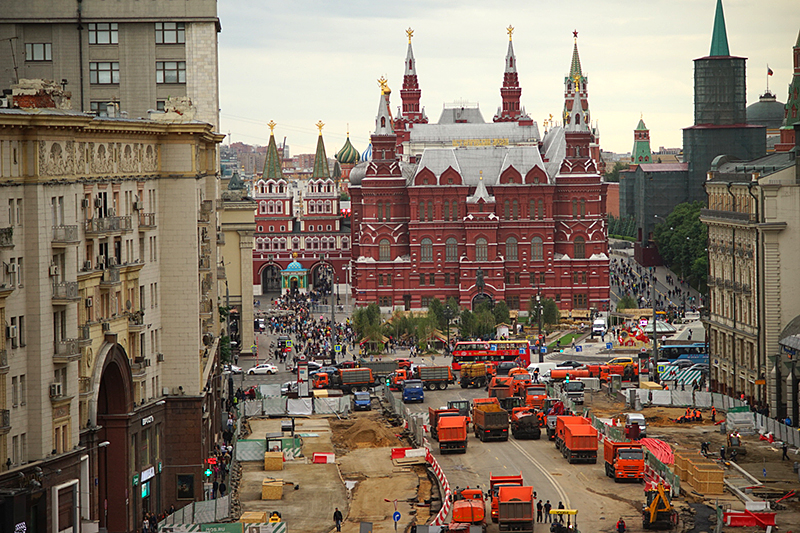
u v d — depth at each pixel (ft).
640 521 269.23
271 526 251.80
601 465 332.39
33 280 215.31
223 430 385.50
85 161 240.94
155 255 288.71
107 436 256.73
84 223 240.94
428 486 311.47
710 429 386.73
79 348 230.07
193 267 293.02
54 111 221.46
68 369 225.56
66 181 228.02
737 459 335.06
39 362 215.51
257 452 347.97
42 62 396.16
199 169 314.14
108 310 254.06
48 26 395.34
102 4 394.32
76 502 228.43
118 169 262.67
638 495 294.66
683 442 362.33
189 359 292.81
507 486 262.47
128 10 394.52
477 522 259.60
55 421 220.43
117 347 252.21
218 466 328.70
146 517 269.03
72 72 395.96
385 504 291.58
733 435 349.41
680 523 266.57
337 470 332.39
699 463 303.68
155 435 284.61
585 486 305.73
